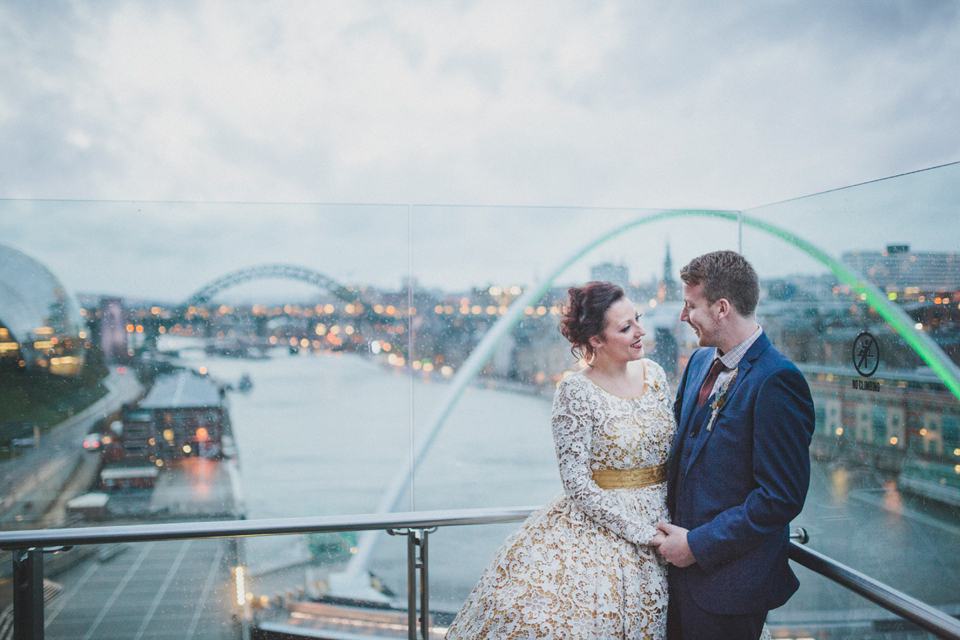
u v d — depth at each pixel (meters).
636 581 1.46
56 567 1.78
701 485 1.45
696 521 1.44
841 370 1.91
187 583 1.93
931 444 1.60
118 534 1.71
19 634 1.68
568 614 1.43
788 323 2.17
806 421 1.32
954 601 1.54
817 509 2.04
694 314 1.50
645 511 1.52
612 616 1.43
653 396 1.63
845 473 1.91
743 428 1.39
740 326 1.46
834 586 1.96
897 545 1.72
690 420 1.56
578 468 1.50
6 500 2.25
